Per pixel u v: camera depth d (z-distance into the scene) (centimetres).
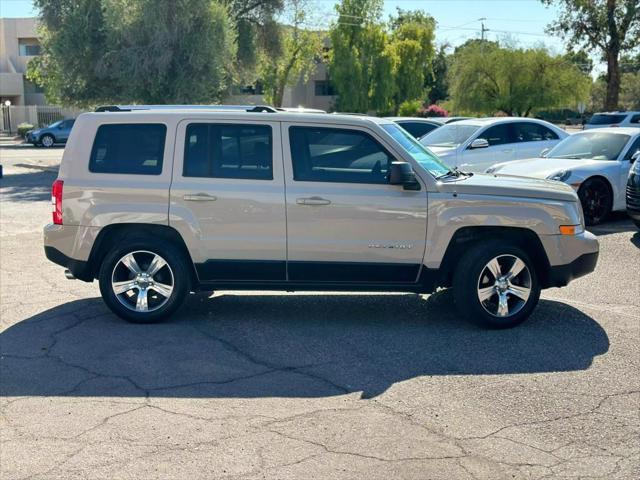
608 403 520
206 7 2578
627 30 3884
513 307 703
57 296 827
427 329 698
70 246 706
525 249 719
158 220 693
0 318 739
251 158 696
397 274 697
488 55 4769
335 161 695
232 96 3075
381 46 5381
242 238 692
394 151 692
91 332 690
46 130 4003
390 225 687
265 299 809
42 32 2809
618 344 651
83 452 451
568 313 751
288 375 580
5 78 5544
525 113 4794
